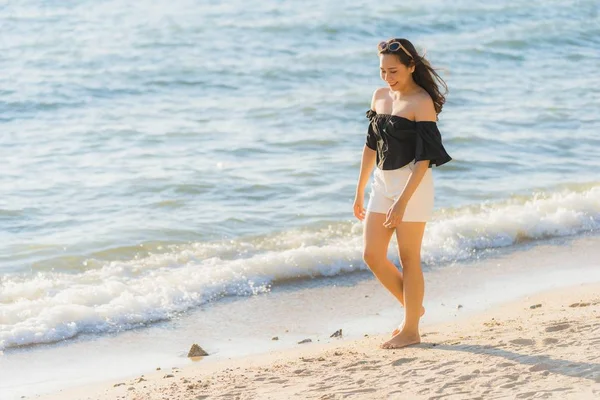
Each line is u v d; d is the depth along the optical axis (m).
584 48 23.98
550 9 27.84
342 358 6.29
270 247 10.45
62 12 27.33
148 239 10.60
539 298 8.32
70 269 9.73
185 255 10.11
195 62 21.81
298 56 22.58
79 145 15.18
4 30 25.00
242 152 14.65
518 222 10.77
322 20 25.94
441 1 28.69
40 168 13.75
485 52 23.33
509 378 5.26
